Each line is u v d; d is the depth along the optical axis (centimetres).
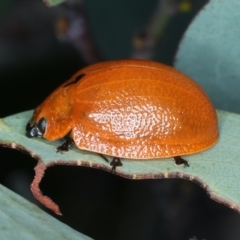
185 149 6
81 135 6
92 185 7
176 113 6
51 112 6
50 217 6
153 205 7
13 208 6
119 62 6
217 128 6
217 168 6
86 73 6
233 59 7
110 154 6
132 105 6
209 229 7
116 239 7
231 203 6
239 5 6
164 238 7
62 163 6
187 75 6
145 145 6
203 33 7
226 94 7
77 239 6
